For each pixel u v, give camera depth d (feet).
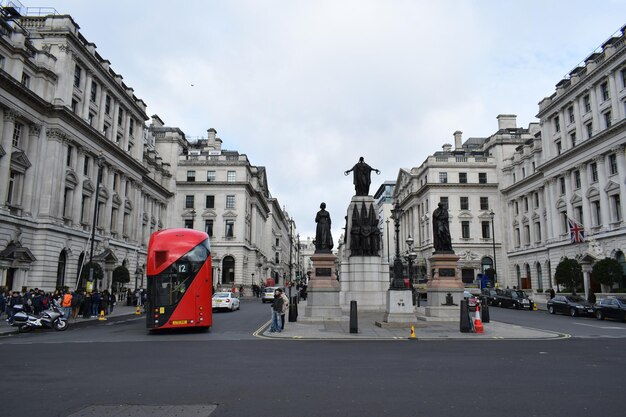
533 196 202.08
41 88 115.96
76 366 36.60
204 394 26.63
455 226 227.61
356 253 102.12
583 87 156.04
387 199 363.76
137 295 143.64
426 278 222.07
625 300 92.79
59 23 122.93
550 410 23.08
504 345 51.16
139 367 35.99
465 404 24.26
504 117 248.73
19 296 82.84
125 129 165.27
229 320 89.56
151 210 201.16
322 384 29.32
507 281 222.48
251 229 261.44
